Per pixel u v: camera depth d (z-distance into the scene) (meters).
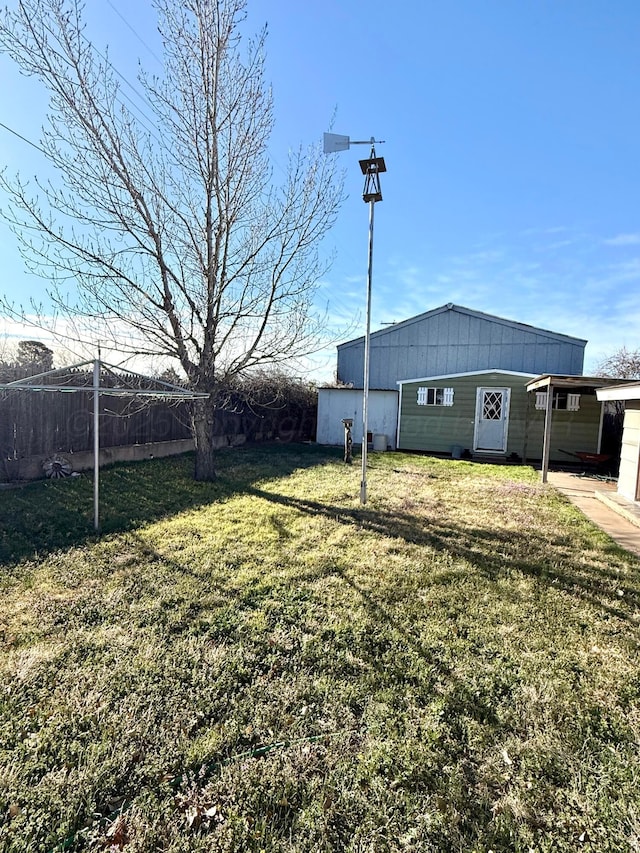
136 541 4.44
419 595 3.32
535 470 9.67
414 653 2.57
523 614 3.06
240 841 1.52
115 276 6.46
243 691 2.24
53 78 5.77
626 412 6.48
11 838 1.51
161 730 1.98
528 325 13.62
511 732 1.99
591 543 4.56
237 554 4.11
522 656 2.56
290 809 1.64
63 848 1.49
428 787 1.72
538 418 11.28
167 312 6.87
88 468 8.13
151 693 2.21
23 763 1.80
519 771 1.79
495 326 14.05
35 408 7.32
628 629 2.88
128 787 1.72
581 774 1.78
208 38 6.52
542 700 2.19
